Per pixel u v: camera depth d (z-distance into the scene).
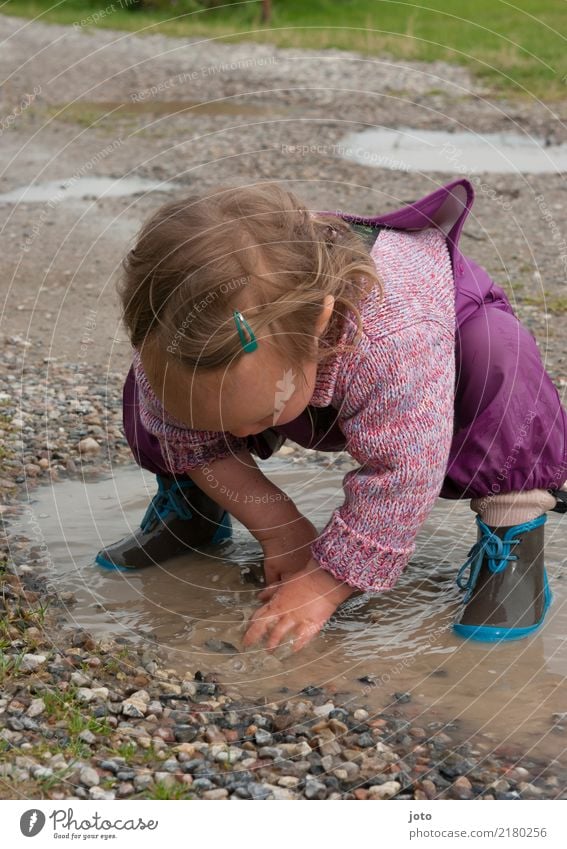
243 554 2.58
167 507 2.52
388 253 2.11
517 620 2.19
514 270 5.26
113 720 1.87
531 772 1.76
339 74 12.05
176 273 1.73
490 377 2.13
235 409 1.77
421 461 1.96
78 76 12.38
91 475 3.10
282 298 1.73
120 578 2.45
